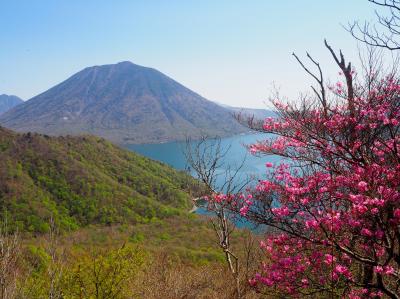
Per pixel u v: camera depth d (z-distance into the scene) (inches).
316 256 235.5
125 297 371.9
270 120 303.0
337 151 249.9
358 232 217.5
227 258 342.0
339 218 223.8
